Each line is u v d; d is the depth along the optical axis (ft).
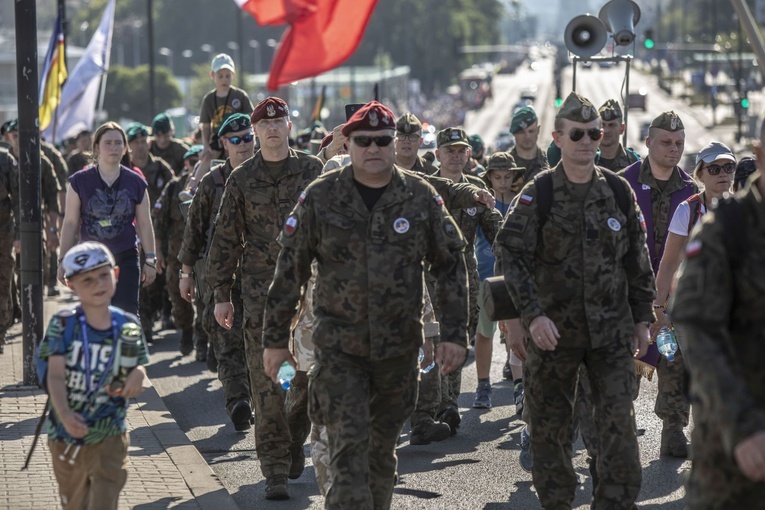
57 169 78.69
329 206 28.89
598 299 30.83
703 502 20.52
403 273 28.89
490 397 51.24
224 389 47.19
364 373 29.17
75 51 327.47
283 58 34.04
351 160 29.19
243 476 40.16
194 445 43.57
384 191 29.04
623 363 30.91
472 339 50.65
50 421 27.48
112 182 47.24
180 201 63.98
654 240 41.11
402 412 29.89
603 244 30.81
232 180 37.73
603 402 30.73
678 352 40.88
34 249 51.03
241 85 428.15
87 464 27.30
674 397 41.19
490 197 44.62
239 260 39.37
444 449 43.62
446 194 45.29
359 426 28.73
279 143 37.35
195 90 535.60
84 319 26.99
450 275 29.35
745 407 18.75
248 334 37.58
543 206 30.81
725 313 19.79
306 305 35.73
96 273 26.66
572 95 30.76
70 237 47.03
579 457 42.45
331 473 28.84
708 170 38.50
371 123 28.50
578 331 30.89
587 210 30.78
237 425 46.68
